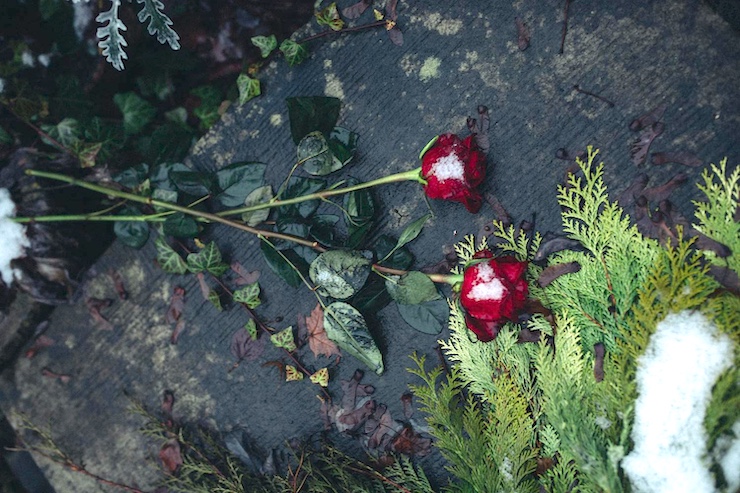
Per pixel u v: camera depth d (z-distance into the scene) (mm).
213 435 1089
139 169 1062
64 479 1133
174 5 1109
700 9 922
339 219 1025
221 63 1132
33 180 1088
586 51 955
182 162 1075
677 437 879
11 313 1110
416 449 1024
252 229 1006
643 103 940
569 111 962
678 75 930
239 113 1057
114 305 1104
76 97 1104
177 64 1125
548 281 936
